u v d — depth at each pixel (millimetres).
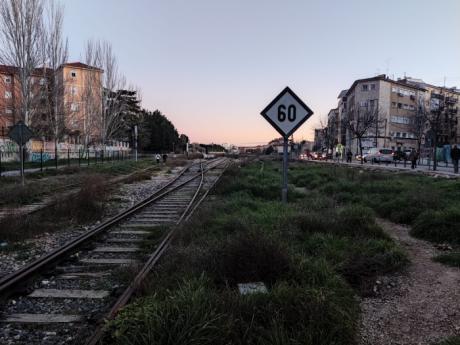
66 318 4070
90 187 12578
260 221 7863
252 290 4031
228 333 3100
